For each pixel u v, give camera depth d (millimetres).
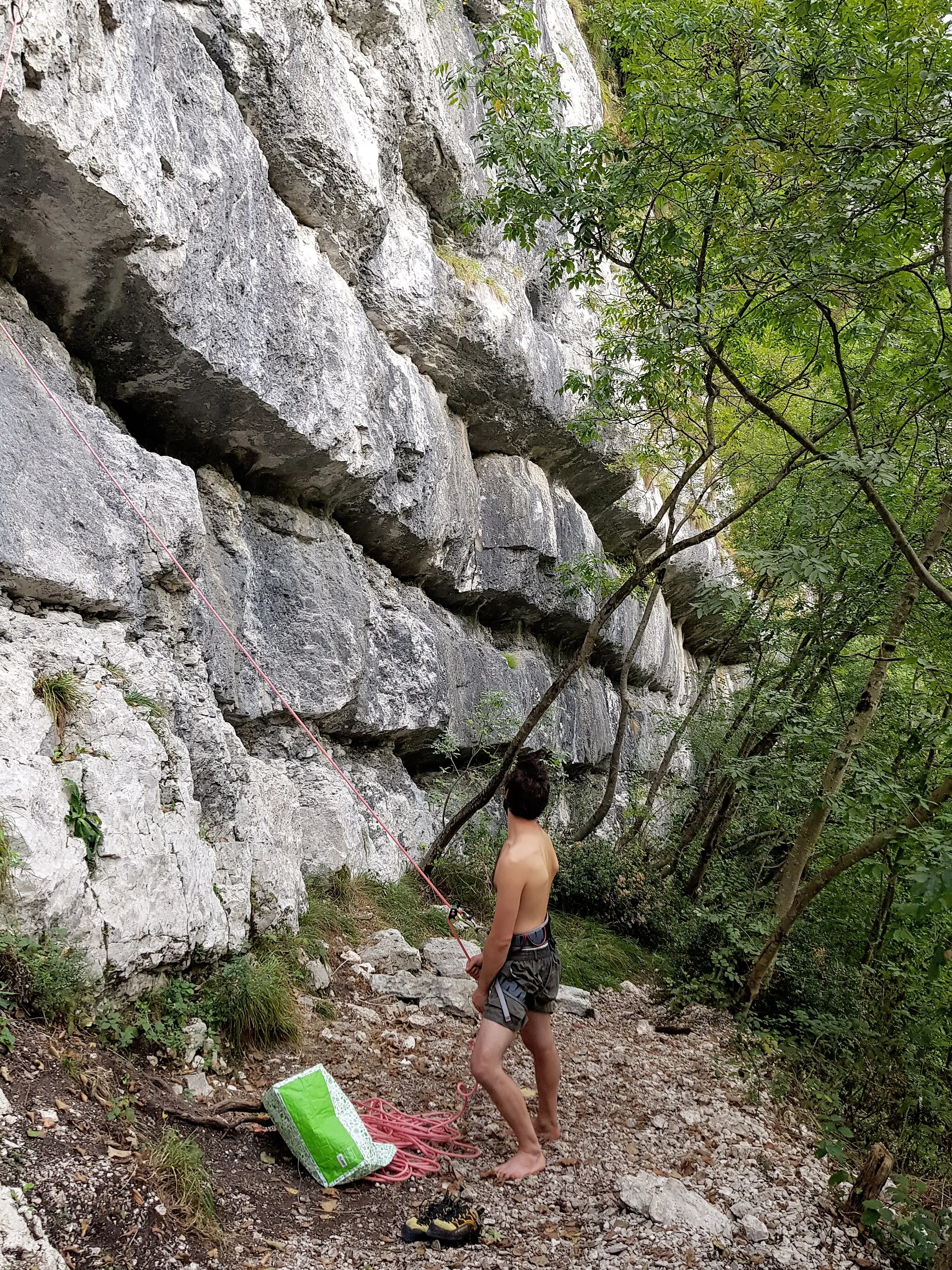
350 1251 3121
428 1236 3283
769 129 5746
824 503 6301
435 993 5852
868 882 7527
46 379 4641
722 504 12375
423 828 8859
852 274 5367
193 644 5480
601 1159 4168
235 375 5840
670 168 6785
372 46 7906
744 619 9516
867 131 5211
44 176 4254
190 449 6367
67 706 3953
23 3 3891
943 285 6098
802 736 6816
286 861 5766
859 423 7559
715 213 6477
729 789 9867
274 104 6375
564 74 12180
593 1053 5797
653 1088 5371
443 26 9000
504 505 11078
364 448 7559
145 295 5000
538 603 12055
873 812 5562
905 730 6734
